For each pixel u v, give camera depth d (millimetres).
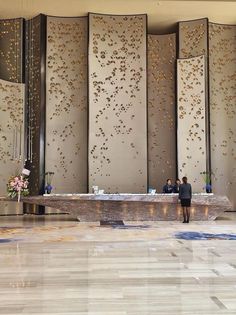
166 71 15789
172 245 7211
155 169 15586
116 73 15062
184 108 14945
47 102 15109
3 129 14594
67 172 15102
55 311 3490
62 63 15297
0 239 8086
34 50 15148
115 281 4539
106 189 14750
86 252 6496
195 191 14617
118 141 14922
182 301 3760
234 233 8945
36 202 11680
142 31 15070
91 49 14961
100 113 14922
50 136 15078
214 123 15500
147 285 4348
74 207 11758
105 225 10711
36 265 5465
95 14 15031
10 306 3633
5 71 15164
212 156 15406
